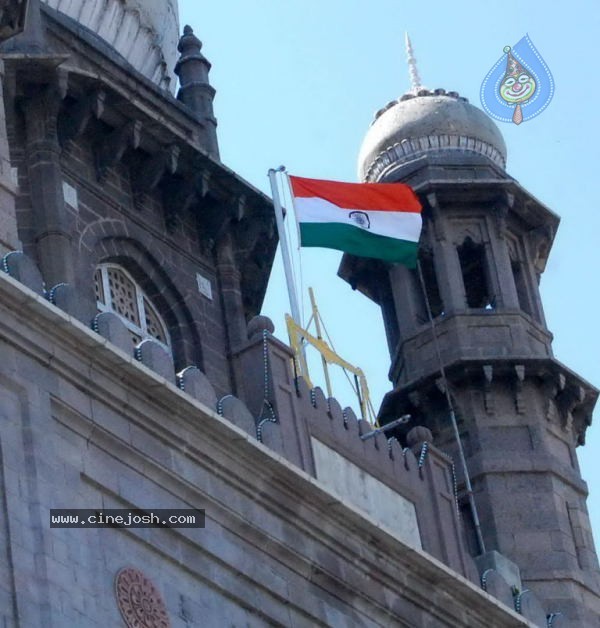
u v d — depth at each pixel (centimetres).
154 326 6247
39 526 4881
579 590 6469
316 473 5606
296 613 5369
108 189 6216
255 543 5344
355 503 5675
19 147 6078
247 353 5709
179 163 6331
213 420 5281
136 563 5066
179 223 6378
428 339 6775
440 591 5681
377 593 5556
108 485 5081
